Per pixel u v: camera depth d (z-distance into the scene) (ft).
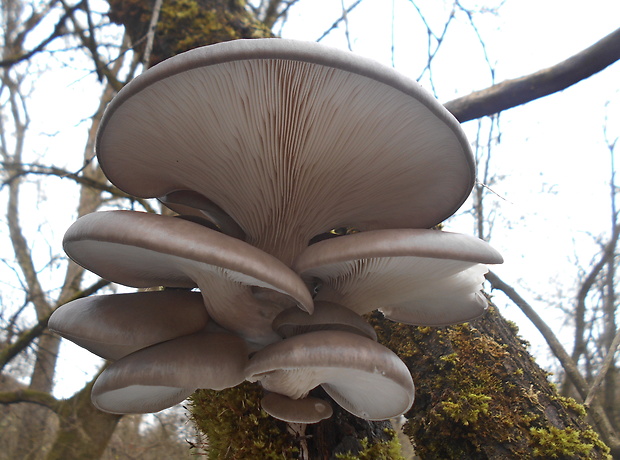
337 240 0.62
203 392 0.84
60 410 2.17
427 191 0.75
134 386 0.68
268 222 0.73
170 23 1.18
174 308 0.70
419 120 0.60
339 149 0.65
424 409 0.91
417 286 0.73
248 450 0.77
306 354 0.58
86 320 0.65
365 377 0.64
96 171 3.41
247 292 0.67
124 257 0.70
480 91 1.18
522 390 0.84
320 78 0.55
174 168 0.72
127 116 0.62
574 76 1.09
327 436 0.79
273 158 0.65
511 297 1.33
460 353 0.89
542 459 0.78
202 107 0.59
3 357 2.02
